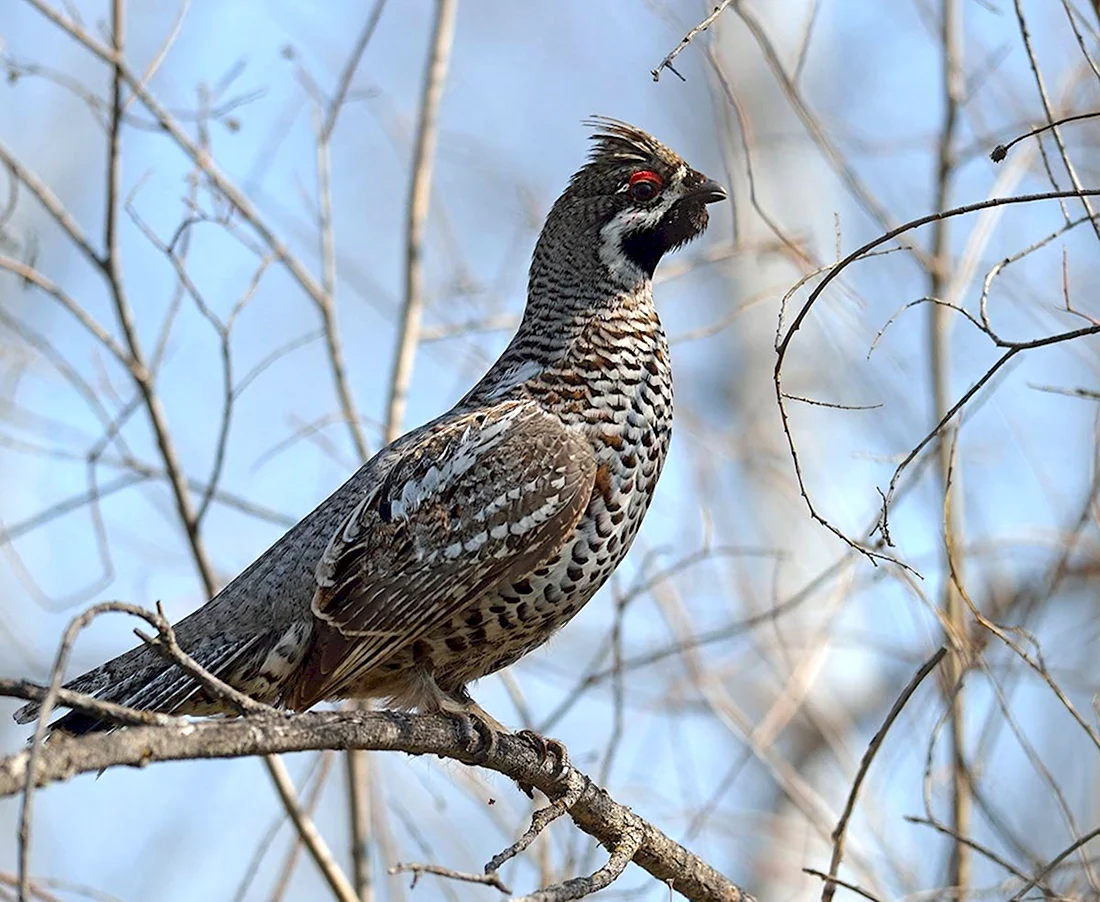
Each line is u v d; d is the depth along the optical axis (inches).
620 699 450.9
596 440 404.5
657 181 430.6
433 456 398.9
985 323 317.4
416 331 509.0
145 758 263.7
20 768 249.0
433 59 526.9
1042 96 355.9
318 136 521.7
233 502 487.8
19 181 567.8
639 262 426.6
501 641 401.7
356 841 457.7
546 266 429.7
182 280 454.9
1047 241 338.0
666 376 421.1
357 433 488.4
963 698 471.2
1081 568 601.0
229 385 465.4
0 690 258.5
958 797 464.4
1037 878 353.4
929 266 537.0
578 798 366.0
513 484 392.5
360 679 399.5
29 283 512.4
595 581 406.3
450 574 389.4
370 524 393.7
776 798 642.8
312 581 394.3
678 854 376.8
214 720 278.4
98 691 383.9
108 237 465.4
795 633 636.7
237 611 398.6
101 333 466.6
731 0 359.9
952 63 540.1
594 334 414.6
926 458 456.4
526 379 413.7
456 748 356.8
